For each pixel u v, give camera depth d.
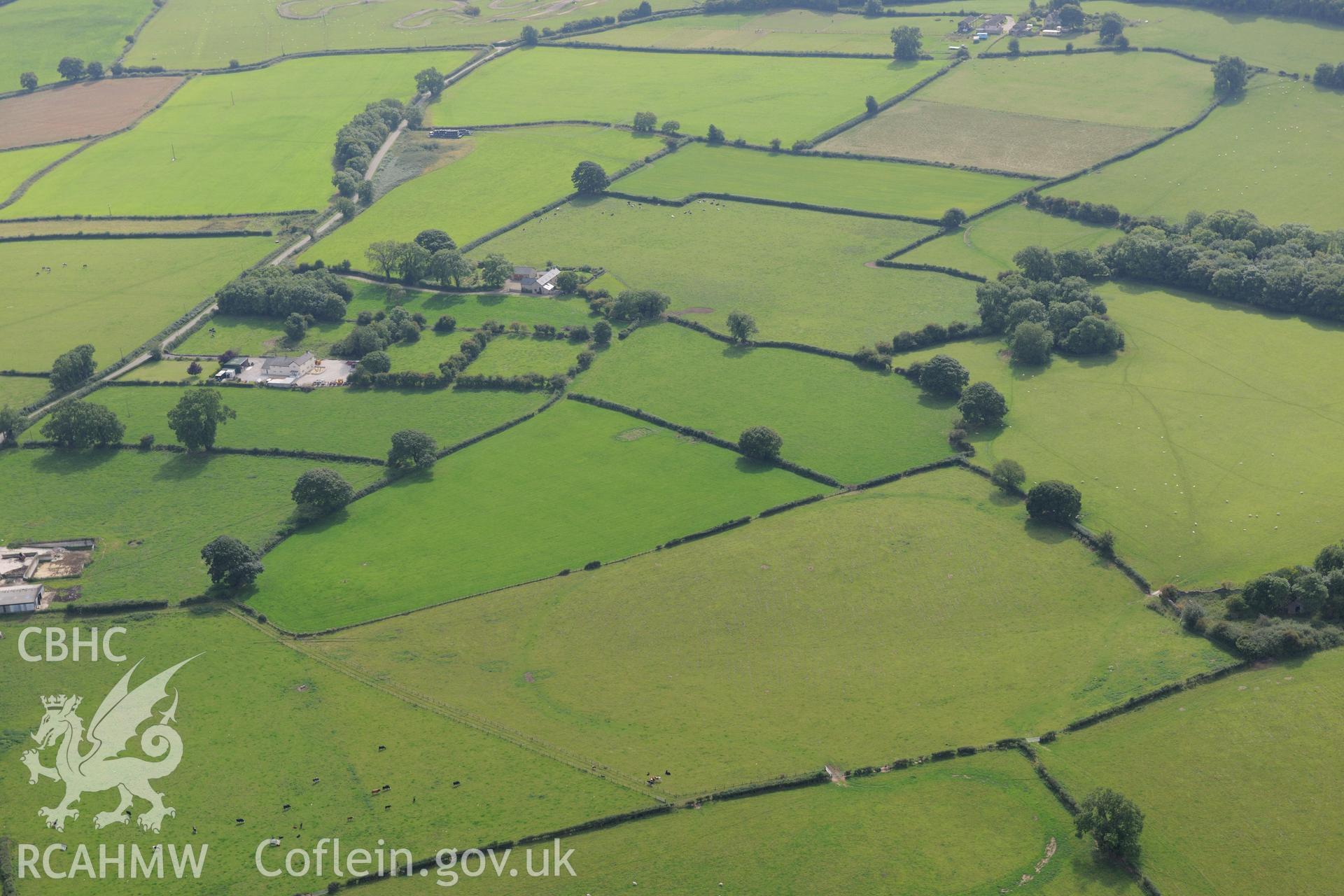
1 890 170.75
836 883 168.00
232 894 168.88
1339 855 169.62
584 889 168.12
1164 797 180.00
